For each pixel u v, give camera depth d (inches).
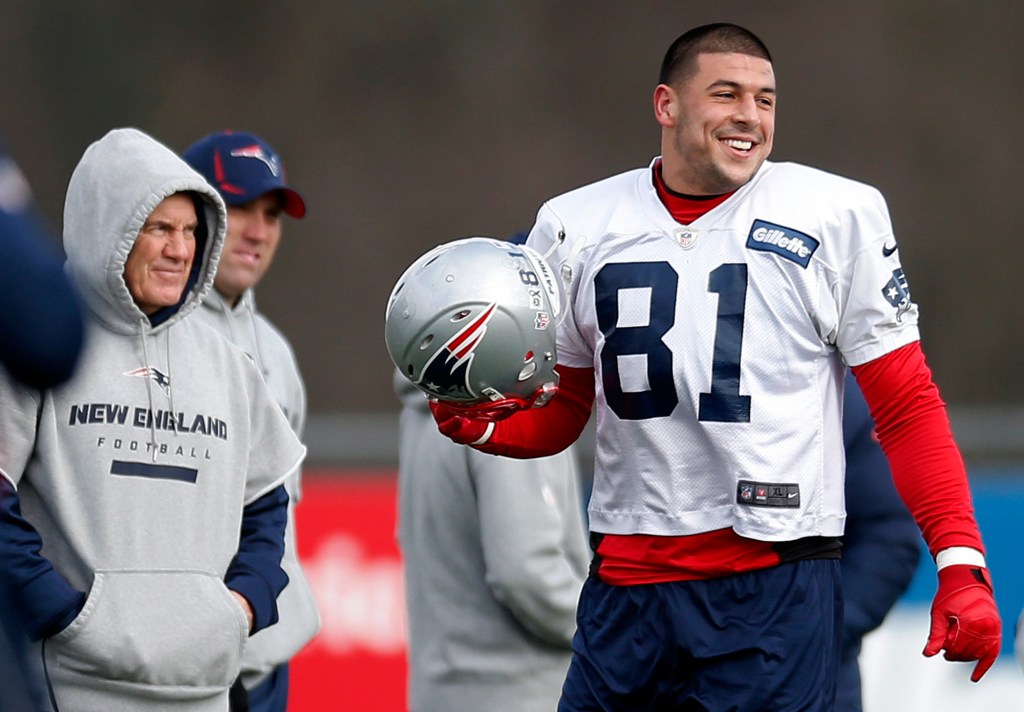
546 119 3324.3
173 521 625.3
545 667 770.2
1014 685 1048.2
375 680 1055.6
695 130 609.9
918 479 603.8
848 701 671.8
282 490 684.1
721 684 607.8
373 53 3388.3
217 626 624.7
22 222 451.8
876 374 610.2
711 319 609.6
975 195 3243.1
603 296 626.2
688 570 613.3
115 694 612.7
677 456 614.5
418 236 3191.4
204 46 3371.1
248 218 812.0
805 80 3346.5
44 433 610.9
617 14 3408.0
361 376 3002.0
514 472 746.8
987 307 3147.1
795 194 616.7
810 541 612.1
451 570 776.3
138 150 634.8
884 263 608.4
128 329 633.6
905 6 3395.7
